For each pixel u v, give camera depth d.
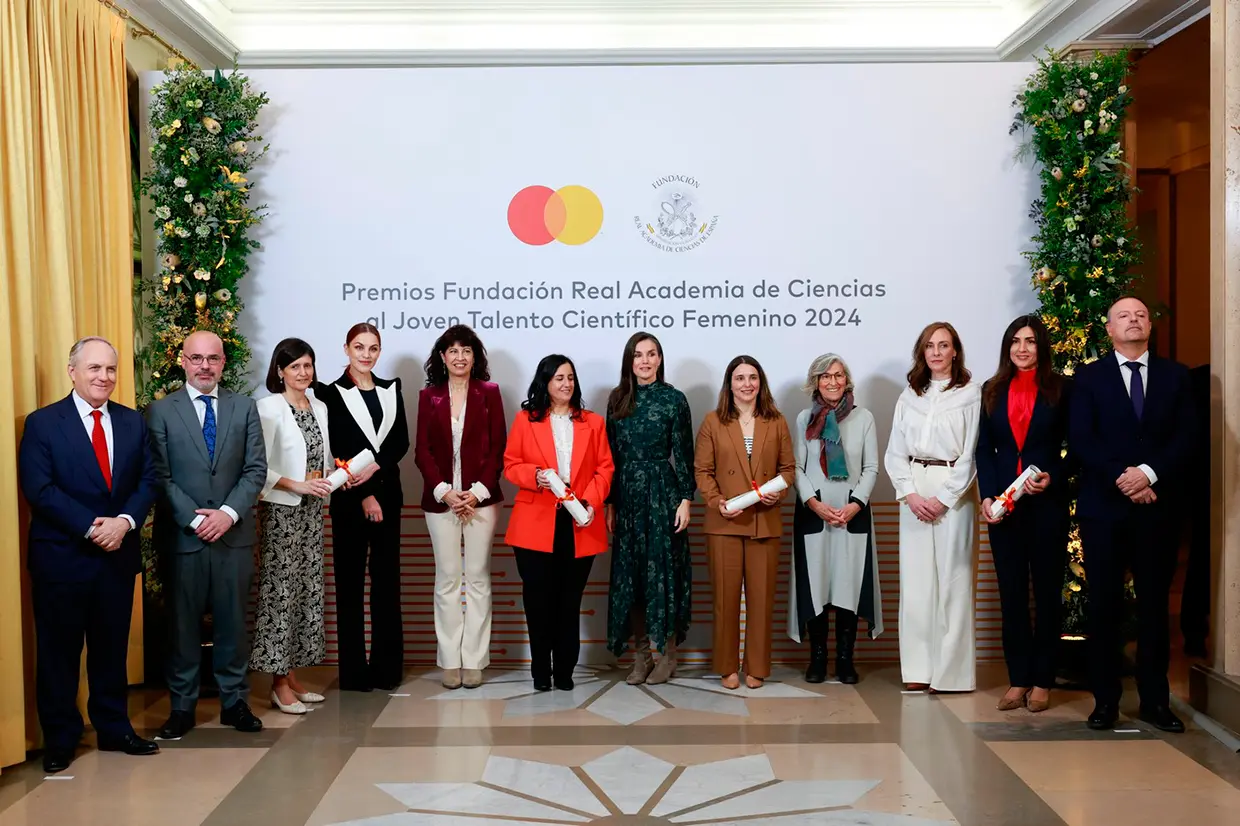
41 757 3.72
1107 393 3.94
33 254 3.78
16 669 3.54
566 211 5.08
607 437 4.59
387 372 5.10
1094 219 4.76
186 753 3.75
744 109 5.07
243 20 5.66
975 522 4.46
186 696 3.96
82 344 3.57
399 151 5.07
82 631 3.61
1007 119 5.07
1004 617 4.25
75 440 3.56
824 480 4.59
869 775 3.48
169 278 4.73
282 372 4.24
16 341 3.68
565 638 4.57
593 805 3.22
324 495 4.20
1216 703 3.97
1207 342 7.94
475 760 3.65
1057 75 4.77
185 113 4.68
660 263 5.10
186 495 3.89
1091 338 4.75
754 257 5.09
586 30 5.68
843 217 5.08
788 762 3.62
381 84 5.06
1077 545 4.72
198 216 4.69
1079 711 4.22
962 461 4.34
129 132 4.75
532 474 4.44
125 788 3.39
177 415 3.91
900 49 5.65
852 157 5.07
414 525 5.10
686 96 5.07
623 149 5.08
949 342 4.40
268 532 4.18
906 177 5.07
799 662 5.12
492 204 5.09
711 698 4.45
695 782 3.42
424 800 3.27
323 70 5.07
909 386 4.54
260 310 5.08
